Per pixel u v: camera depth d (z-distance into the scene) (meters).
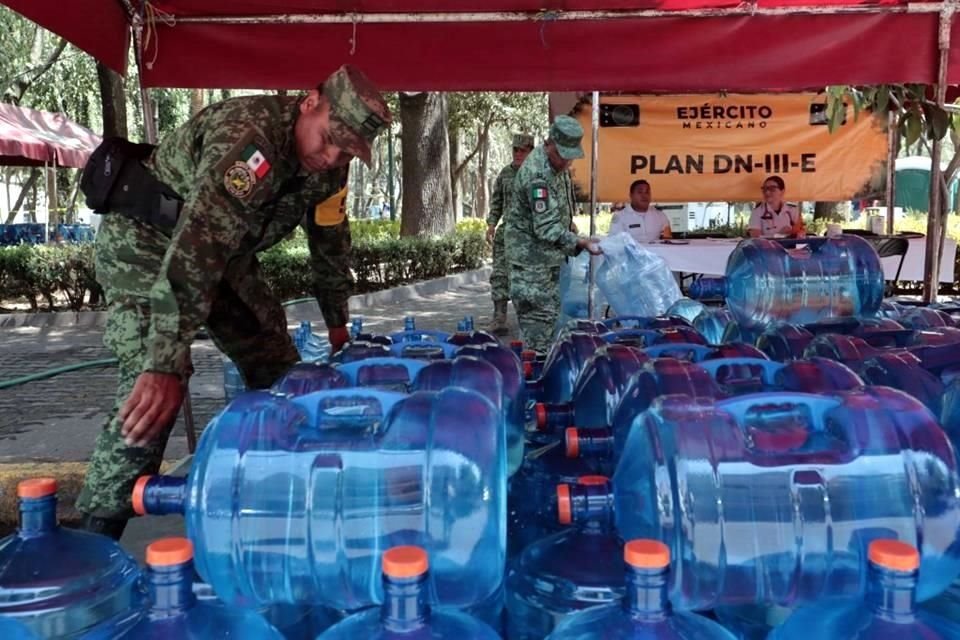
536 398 2.56
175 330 1.98
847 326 2.77
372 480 1.42
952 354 2.23
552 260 5.89
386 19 4.36
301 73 4.39
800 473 1.39
